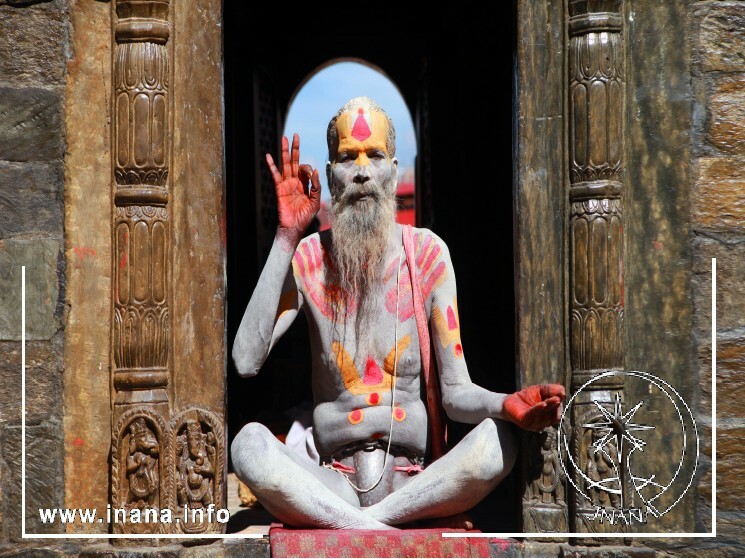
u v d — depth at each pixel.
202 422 6.18
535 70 6.32
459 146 11.78
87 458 6.19
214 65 6.34
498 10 9.73
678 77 6.29
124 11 6.18
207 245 6.30
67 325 6.21
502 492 8.55
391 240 6.50
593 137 6.14
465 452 5.95
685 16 6.31
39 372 6.20
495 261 9.77
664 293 6.27
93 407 6.20
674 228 6.28
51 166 6.24
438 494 6.00
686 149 6.29
